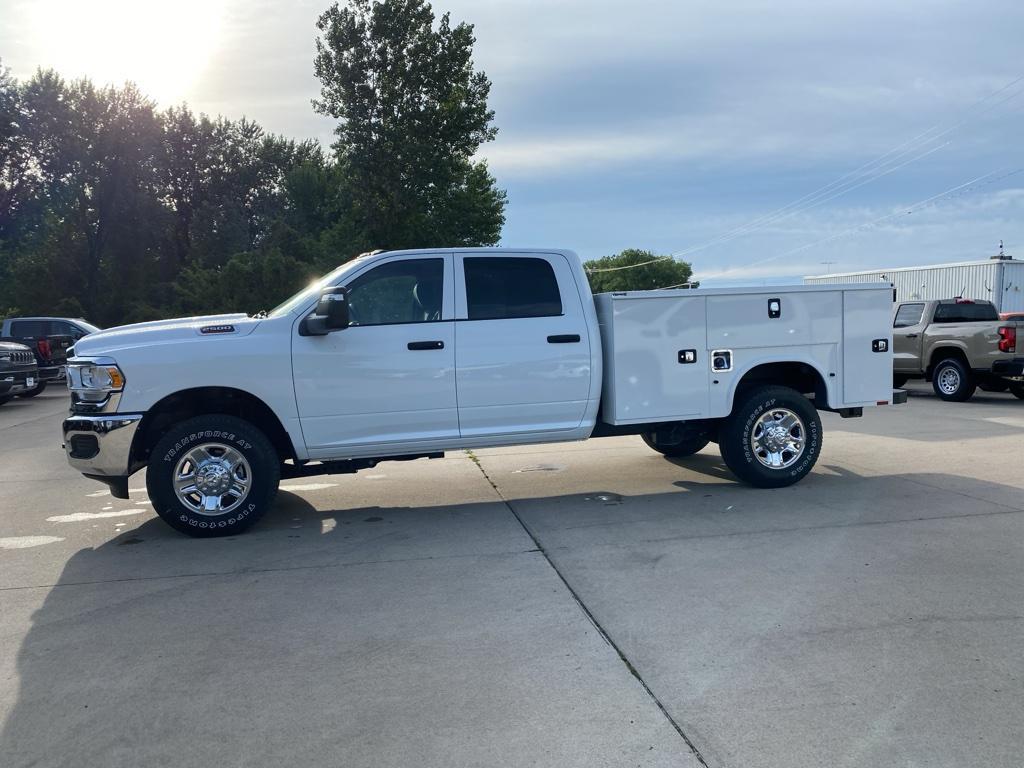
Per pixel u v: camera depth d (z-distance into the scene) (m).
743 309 7.07
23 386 16.50
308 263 38.38
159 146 44.38
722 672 3.62
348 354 6.29
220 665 3.83
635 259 95.94
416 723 3.23
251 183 52.97
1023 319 14.16
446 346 6.45
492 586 4.85
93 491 8.09
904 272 28.36
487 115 37.81
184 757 3.03
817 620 4.18
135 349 6.03
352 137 36.59
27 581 5.17
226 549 5.84
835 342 7.33
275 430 6.43
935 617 4.19
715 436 7.64
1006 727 3.11
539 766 2.91
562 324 6.71
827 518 6.22
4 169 46.16
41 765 3.00
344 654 3.92
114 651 4.02
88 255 41.84
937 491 7.06
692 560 5.24
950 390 14.45
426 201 38.03
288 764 2.96
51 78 44.91
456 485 7.97
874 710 3.25
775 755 2.95
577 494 7.37
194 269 41.00
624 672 3.64
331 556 5.60
